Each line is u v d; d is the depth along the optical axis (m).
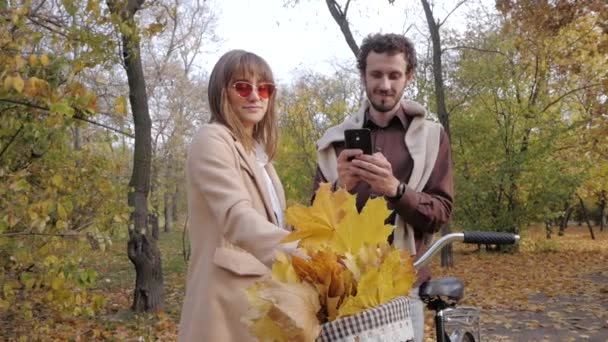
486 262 20.27
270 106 2.47
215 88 2.30
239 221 1.90
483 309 11.16
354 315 1.35
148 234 10.27
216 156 2.09
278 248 1.75
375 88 2.92
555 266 18.89
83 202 5.62
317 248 1.47
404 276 1.46
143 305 10.26
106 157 6.96
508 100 20.58
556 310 10.88
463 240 2.54
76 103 4.40
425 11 16.88
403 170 2.93
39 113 4.95
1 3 4.33
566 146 21.50
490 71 20.42
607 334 8.72
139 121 10.01
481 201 21.00
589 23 17.09
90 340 8.42
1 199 4.44
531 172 20.52
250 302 1.34
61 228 4.64
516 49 18.84
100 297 4.77
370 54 2.94
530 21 15.92
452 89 20.78
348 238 1.50
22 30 4.53
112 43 5.85
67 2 5.09
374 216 1.50
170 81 32.75
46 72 4.80
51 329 7.46
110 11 6.54
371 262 1.44
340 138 3.07
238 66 2.28
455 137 21.12
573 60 17.77
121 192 6.19
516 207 21.06
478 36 20.70
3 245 4.49
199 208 2.15
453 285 2.86
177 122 32.34
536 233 25.36
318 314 1.39
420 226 2.73
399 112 2.99
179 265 20.89
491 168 21.06
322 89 23.55
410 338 1.44
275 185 2.48
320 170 3.11
